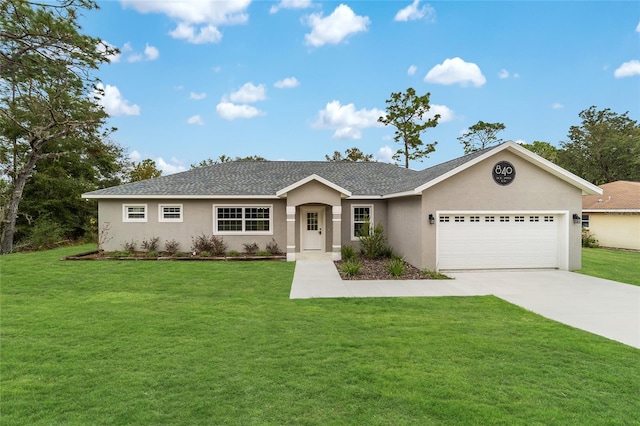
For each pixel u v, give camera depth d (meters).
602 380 4.62
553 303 8.73
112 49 20.59
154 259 15.33
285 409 3.89
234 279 11.50
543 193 13.42
